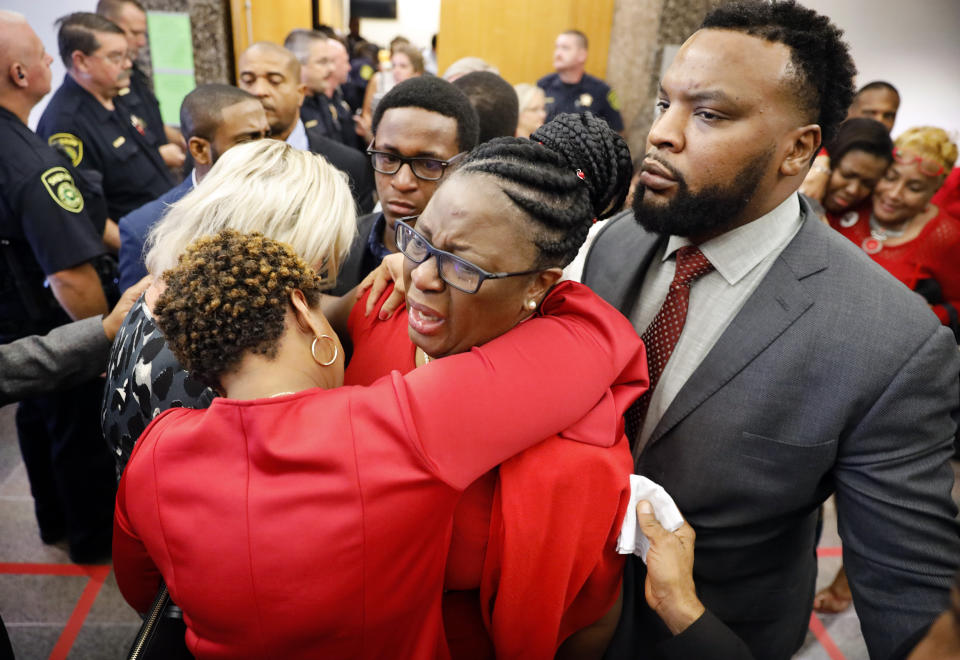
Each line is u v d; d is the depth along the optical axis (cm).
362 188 248
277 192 96
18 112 186
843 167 215
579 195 68
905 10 375
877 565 82
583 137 69
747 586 98
